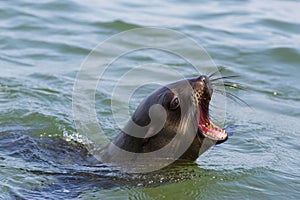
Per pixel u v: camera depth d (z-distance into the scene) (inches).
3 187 1021.8
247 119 1368.1
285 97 1505.9
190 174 1061.1
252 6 2114.9
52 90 1489.9
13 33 1835.6
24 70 1603.1
